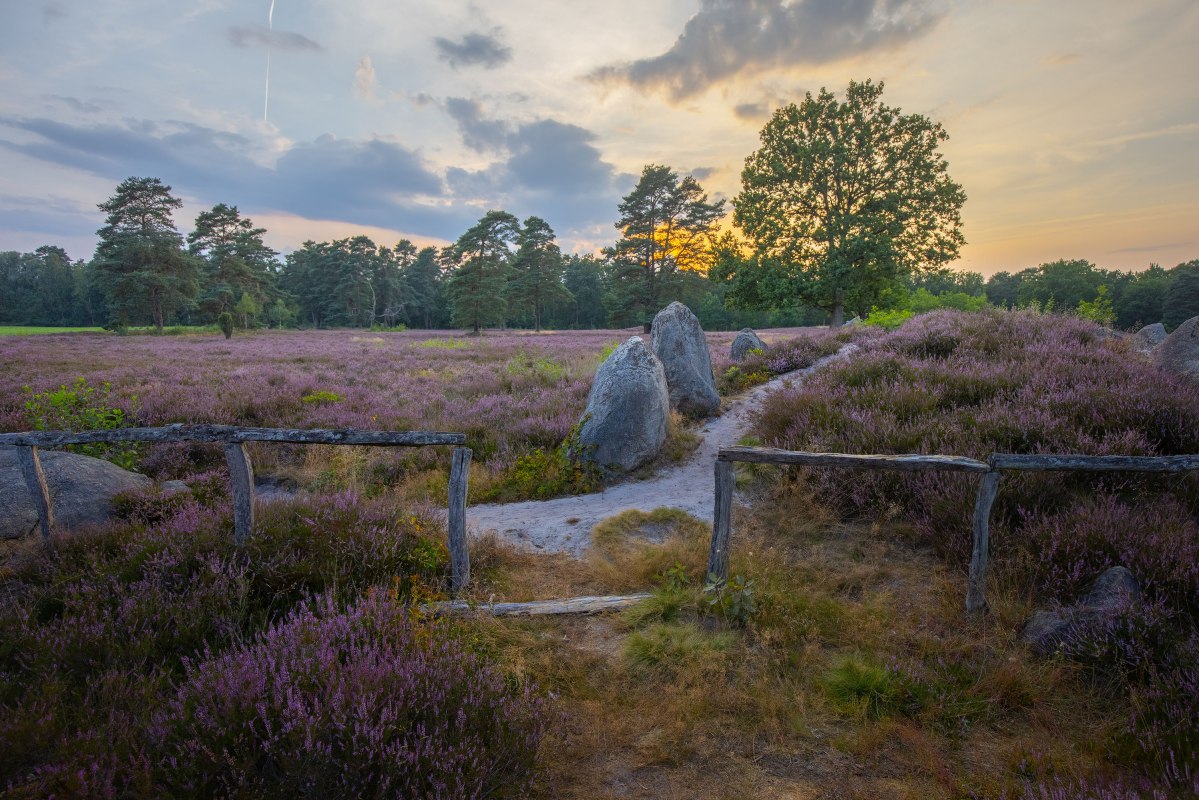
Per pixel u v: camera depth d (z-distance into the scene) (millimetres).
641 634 4164
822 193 26641
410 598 4504
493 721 2934
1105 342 11695
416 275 104750
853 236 25266
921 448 6586
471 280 58562
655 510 6766
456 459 4883
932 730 3211
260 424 11312
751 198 27953
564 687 3699
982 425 6859
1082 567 4285
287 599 4348
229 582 4352
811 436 7504
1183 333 8617
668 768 3035
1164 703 3084
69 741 2623
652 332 12984
